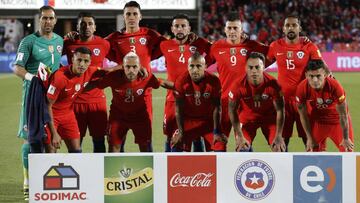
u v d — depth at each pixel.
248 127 22.52
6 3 74.38
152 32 24.56
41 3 74.38
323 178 17.69
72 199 17.66
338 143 22.30
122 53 24.39
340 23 90.31
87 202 17.69
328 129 22.22
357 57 80.00
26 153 21.86
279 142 21.34
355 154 17.58
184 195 17.77
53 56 22.70
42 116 19.80
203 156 17.69
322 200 17.75
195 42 23.92
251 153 17.66
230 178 17.73
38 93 19.80
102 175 17.64
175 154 17.66
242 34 23.97
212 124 22.84
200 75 21.33
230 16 23.34
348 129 21.50
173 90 22.11
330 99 21.31
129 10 24.12
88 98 23.45
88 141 31.89
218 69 24.09
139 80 21.62
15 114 42.00
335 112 21.98
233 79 23.72
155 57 24.95
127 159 17.64
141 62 24.38
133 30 24.38
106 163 17.61
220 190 17.77
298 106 21.62
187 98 22.22
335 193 17.72
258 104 21.78
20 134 22.16
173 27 23.61
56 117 21.55
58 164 17.55
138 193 17.72
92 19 23.52
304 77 23.83
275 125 22.30
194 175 17.72
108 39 24.41
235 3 93.69
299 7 90.69
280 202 17.78
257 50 23.81
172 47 23.89
